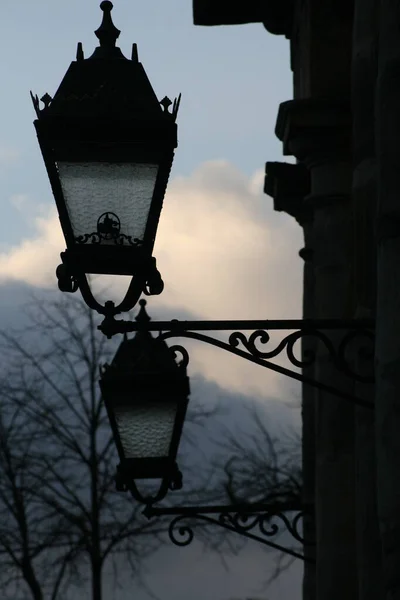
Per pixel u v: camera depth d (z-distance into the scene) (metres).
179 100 12.10
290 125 20.25
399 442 9.64
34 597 41.84
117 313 12.31
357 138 14.61
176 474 17.52
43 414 41.66
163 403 17.47
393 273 9.91
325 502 19.48
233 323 12.73
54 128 11.92
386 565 9.59
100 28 12.56
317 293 20.39
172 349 13.95
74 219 11.98
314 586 23.47
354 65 14.62
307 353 12.84
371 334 12.76
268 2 25.36
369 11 14.58
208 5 25.64
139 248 12.02
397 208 9.97
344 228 20.31
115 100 12.02
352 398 12.66
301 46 22.70
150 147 11.98
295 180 25.27
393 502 9.57
